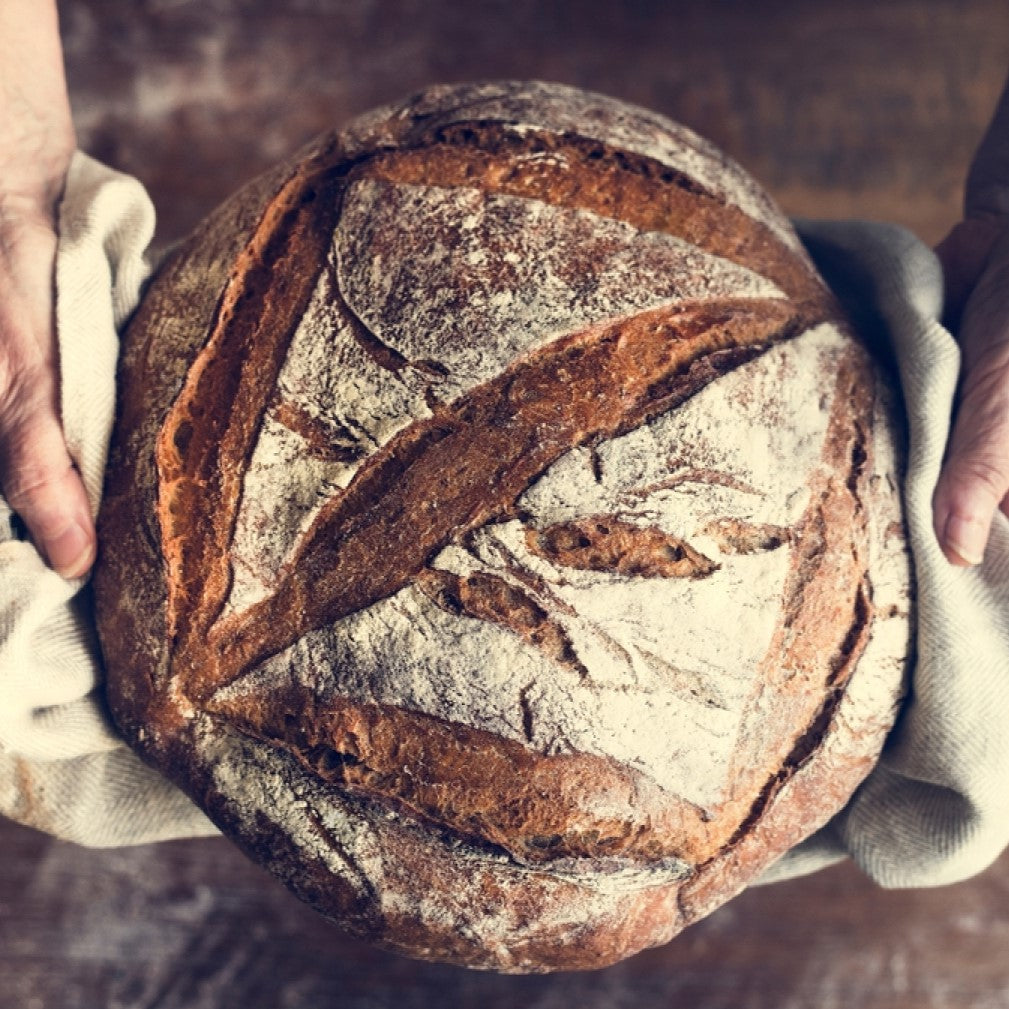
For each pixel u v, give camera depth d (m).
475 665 0.42
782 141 0.86
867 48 0.86
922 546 0.46
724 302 0.46
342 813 0.43
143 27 0.84
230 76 0.84
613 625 0.42
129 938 0.79
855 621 0.45
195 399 0.46
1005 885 0.80
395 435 0.43
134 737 0.47
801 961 0.79
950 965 0.79
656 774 0.43
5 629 0.46
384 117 0.49
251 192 0.49
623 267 0.45
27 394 0.49
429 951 0.45
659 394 0.44
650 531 0.43
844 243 0.53
